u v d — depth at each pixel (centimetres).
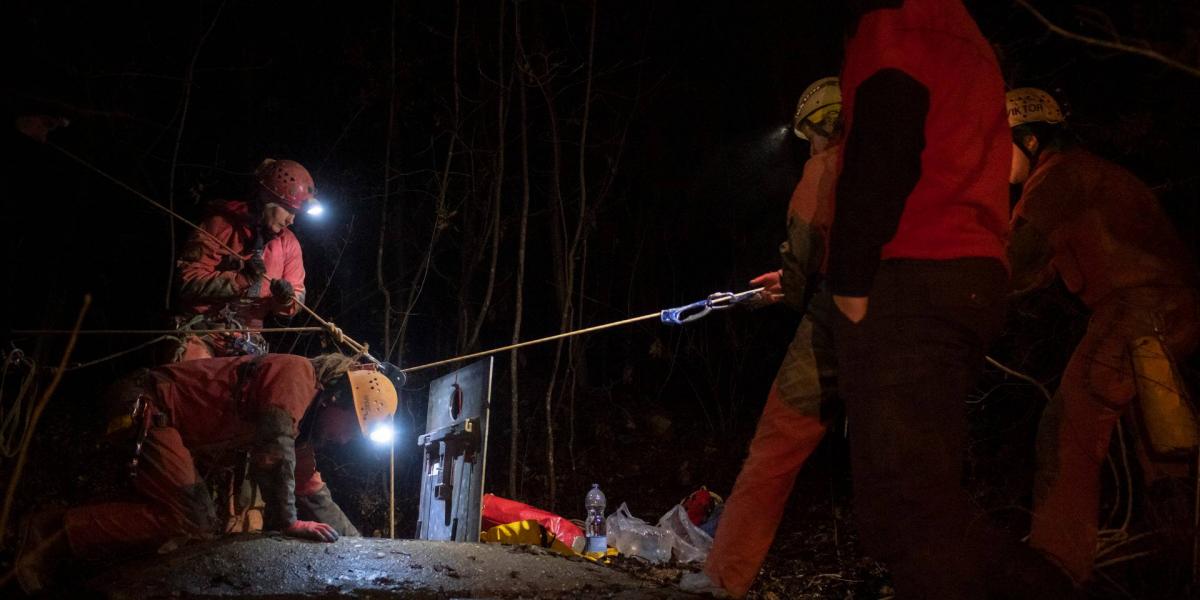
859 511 266
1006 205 276
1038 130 386
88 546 378
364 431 416
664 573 457
